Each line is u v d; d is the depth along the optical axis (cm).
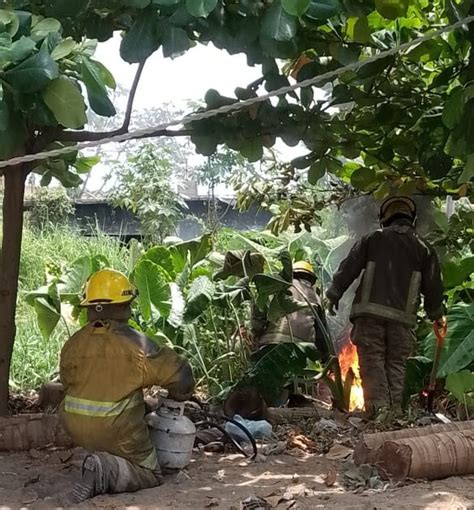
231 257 731
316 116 563
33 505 397
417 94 604
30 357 816
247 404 619
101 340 418
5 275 594
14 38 392
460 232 779
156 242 1333
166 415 445
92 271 819
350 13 440
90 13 455
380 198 742
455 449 445
